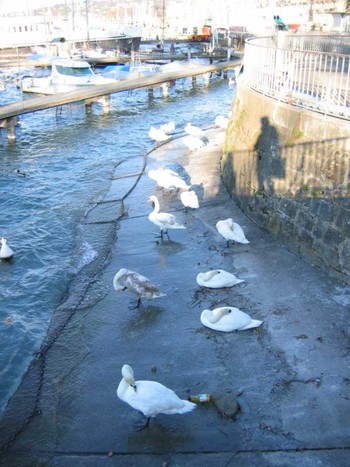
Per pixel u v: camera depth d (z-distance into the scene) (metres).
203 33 76.38
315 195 10.58
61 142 25.34
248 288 10.17
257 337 8.66
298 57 13.12
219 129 25.89
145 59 55.56
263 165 12.69
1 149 24.12
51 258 12.91
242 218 13.54
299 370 7.79
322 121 10.38
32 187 18.33
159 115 32.53
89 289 10.98
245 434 6.75
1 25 62.72
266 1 66.19
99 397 7.70
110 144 24.75
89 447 6.78
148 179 18.06
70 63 39.19
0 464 6.61
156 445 6.71
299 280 10.22
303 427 6.77
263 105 12.99
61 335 9.45
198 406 7.28
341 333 8.52
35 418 7.41
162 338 8.97
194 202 13.94
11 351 9.23
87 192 17.56
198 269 11.23
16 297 11.06
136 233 13.51
